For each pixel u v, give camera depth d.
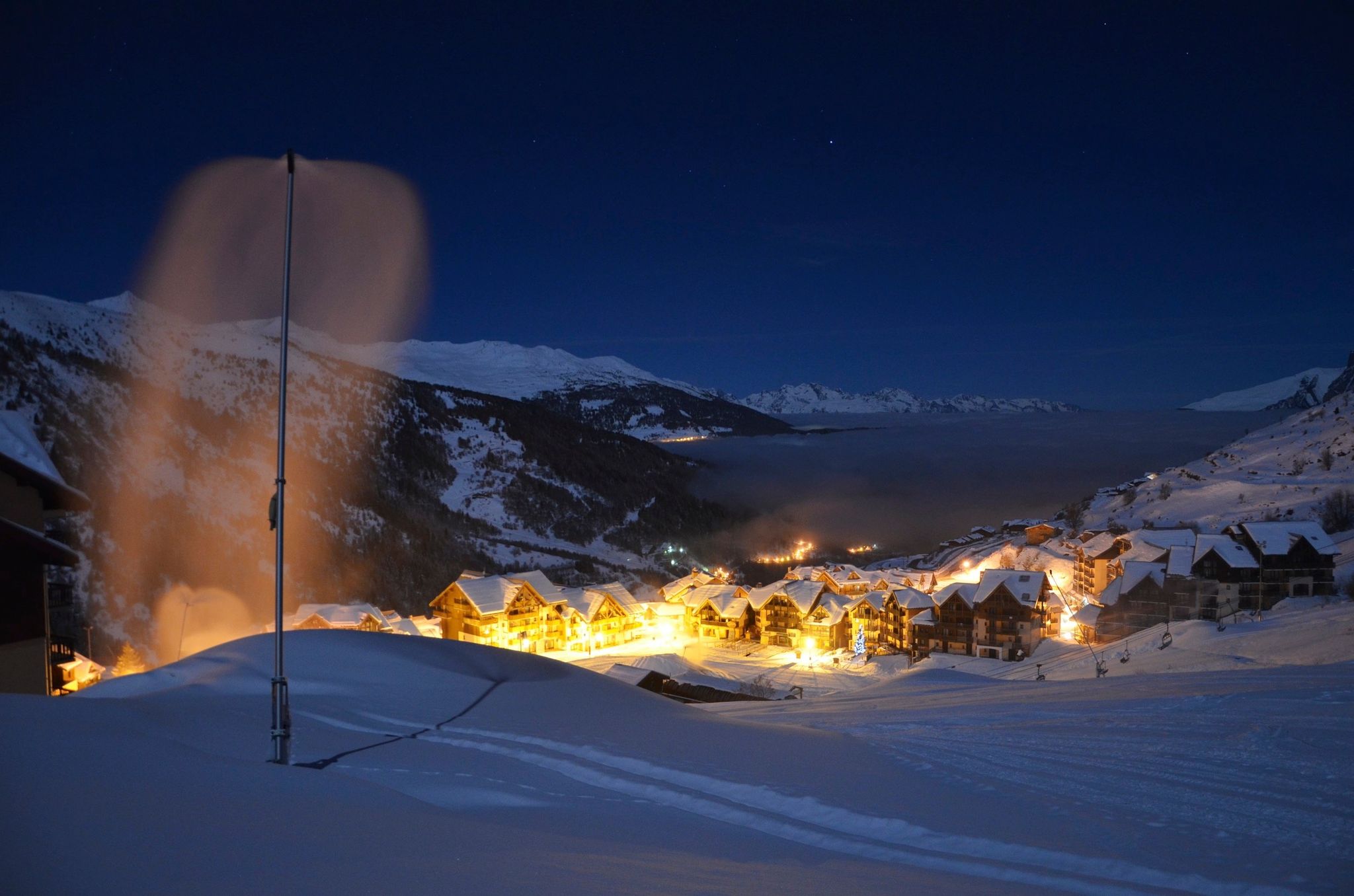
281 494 8.91
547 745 10.73
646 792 8.73
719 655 74.00
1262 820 7.47
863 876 5.93
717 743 11.19
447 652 18.20
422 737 11.17
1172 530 74.62
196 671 14.58
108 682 14.01
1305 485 95.19
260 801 6.49
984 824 7.52
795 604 76.12
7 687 14.08
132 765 7.08
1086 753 10.30
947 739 11.63
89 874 4.50
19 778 6.23
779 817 7.86
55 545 14.65
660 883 5.20
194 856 4.98
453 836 6.04
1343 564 57.97
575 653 72.69
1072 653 54.84
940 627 66.50
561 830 6.77
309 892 4.49
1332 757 9.50
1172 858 6.55
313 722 11.48
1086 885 6.01
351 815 6.38
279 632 8.75
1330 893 5.76
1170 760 9.71
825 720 15.09
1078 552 86.69
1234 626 42.84
